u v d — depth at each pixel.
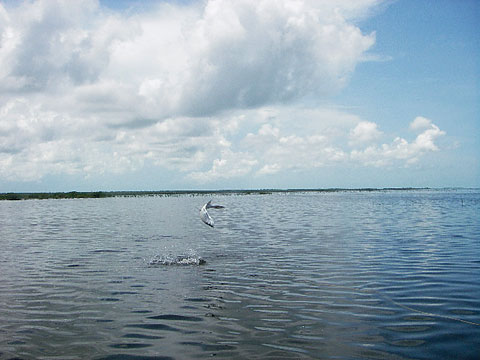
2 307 15.30
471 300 15.55
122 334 12.45
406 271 20.73
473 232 37.19
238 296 16.52
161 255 26.50
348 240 32.78
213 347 11.40
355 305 15.09
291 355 10.82
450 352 10.97
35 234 40.03
